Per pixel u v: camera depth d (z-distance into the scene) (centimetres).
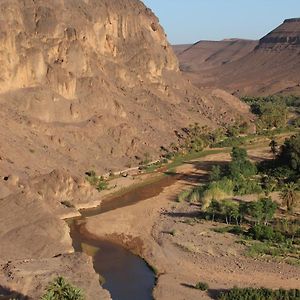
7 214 8156
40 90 12519
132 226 9050
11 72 12238
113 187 11188
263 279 7025
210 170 12788
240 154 12644
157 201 10412
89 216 9619
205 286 6738
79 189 10269
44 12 14112
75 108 12962
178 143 14725
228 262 7525
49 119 12375
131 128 13850
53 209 9406
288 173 11675
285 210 9544
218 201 9606
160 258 7738
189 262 7575
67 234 8138
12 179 9269
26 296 6172
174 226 8888
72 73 13750
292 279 7025
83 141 12544
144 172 12488
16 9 13562
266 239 8212
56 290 5338
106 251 8081
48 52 13450
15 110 11881
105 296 6369
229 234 8469
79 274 6794
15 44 12500
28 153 10788
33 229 7888
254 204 8725
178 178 12169
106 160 12519
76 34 14512
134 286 6969
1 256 7212
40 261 7112
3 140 10625
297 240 8156
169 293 6650
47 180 9950
